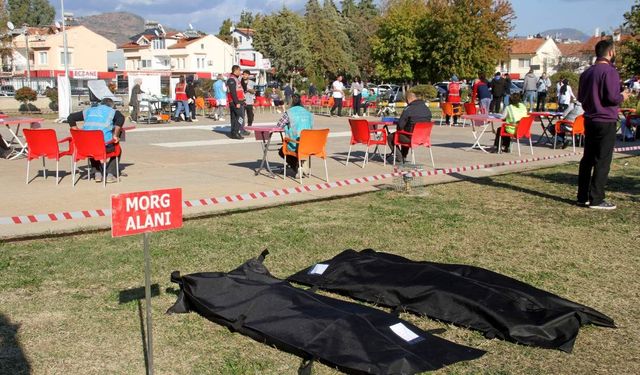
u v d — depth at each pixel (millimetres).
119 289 5148
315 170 11547
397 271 5191
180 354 4031
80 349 4086
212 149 14742
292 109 10164
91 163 10047
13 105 31578
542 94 26219
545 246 6578
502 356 4043
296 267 5742
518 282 5000
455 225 7398
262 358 3977
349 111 29547
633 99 24734
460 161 13133
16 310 4684
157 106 26266
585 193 8602
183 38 76500
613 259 6164
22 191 9062
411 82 51156
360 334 4027
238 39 82625
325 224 7355
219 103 24203
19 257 5934
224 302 4543
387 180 10469
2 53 52188
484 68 44062
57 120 23484
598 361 4012
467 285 4809
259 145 15742
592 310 4613
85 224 7090
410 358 3777
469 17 43125
